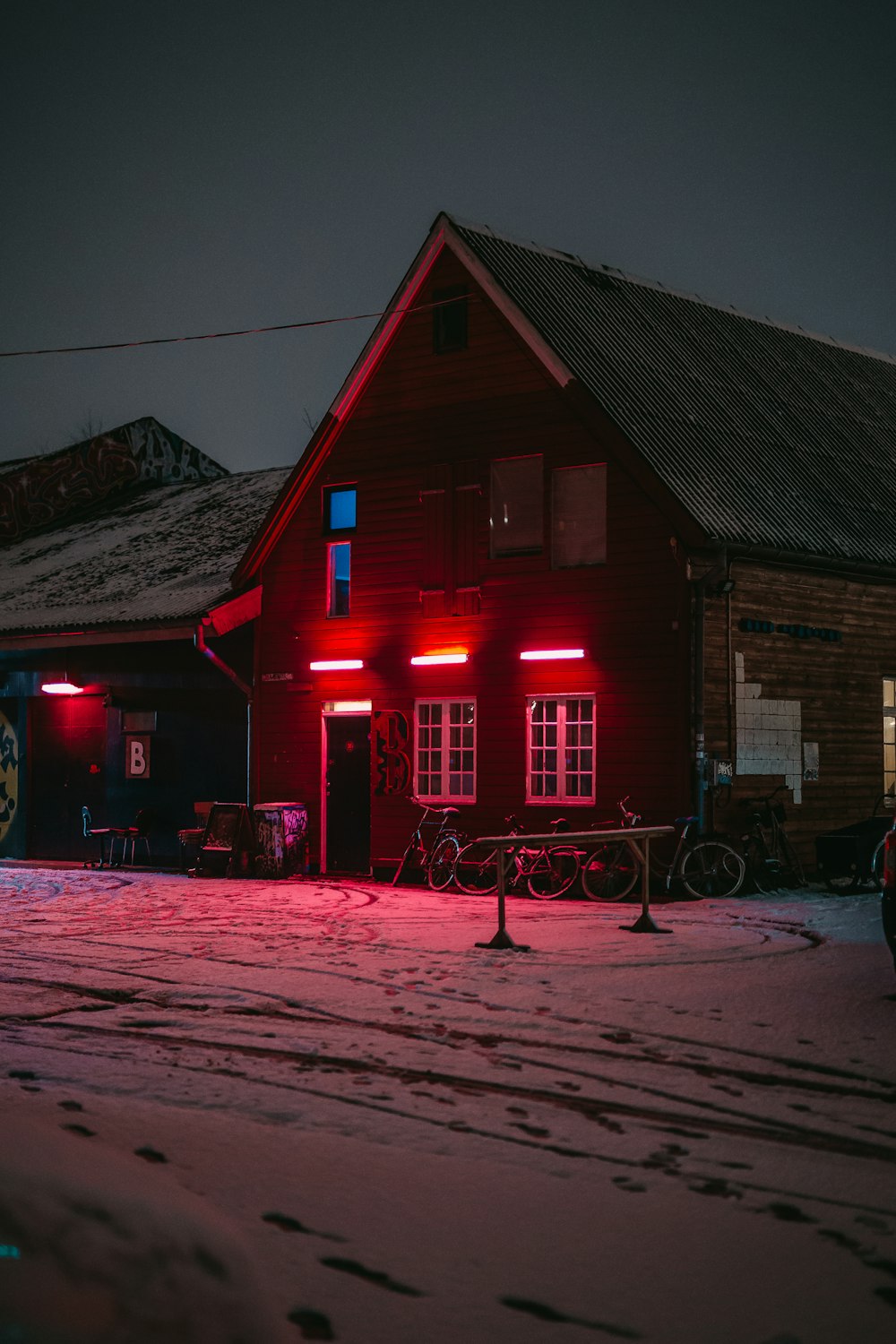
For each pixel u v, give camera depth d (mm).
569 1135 6668
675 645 18484
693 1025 9305
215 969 11898
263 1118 6898
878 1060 8273
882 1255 5035
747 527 18703
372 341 21500
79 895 18812
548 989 10703
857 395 26172
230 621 22094
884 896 10633
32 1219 2561
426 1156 6277
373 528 21609
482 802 20219
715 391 22203
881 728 21172
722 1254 5035
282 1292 4551
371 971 11656
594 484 19453
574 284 22531
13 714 25484
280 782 22422
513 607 20094
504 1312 4457
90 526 31078
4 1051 8578
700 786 18250
